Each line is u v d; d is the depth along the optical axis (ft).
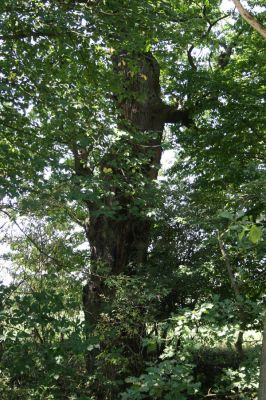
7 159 26.32
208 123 50.19
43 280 31.53
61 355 23.45
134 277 34.60
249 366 19.29
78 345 22.89
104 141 32.53
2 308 22.67
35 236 33.19
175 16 36.35
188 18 38.68
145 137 35.06
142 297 32.50
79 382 27.71
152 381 16.61
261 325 23.62
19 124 30.25
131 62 36.52
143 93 36.96
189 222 34.50
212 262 33.14
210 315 18.89
